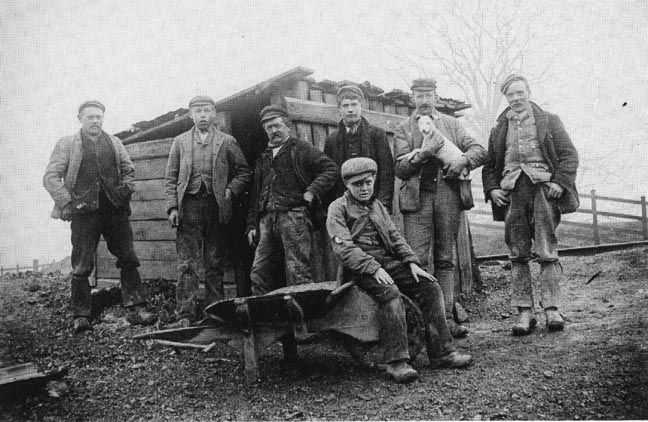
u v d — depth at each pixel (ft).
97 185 17.10
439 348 12.77
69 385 13.23
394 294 12.22
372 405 11.17
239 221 19.21
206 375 13.84
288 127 17.01
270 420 11.07
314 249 17.57
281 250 16.38
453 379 11.99
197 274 17.44
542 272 14.87
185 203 17.35
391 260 13.00
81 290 17.01
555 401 10.64
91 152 17.19
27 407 12.17
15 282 22.15
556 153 14.71
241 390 12.78
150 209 21.20
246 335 13.03
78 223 17.03
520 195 14.80
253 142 21.24
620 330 13.87
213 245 17.57
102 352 15.38
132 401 12.44
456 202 15.17
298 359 14.55
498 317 17.62
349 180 12.84
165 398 12.59
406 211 15.31
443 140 14.89
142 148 21.39
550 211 14.66
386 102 21.90
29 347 15.48
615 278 19.70
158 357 15.08
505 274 23.17
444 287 15.29
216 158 17.35
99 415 11.82
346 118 15.76
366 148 15.61
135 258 18.24
